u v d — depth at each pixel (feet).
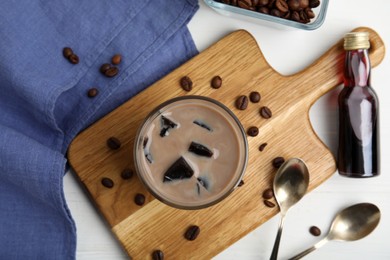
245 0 1.85
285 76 1.94
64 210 1.87
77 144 1.91
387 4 1.99
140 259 1.92
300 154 1.95
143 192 1.92
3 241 1.94
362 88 1.90
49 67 1.90
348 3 1.99
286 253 2.01
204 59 1.93
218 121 1.77
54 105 1.90
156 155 1.77
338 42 1.95
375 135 1.92
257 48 1.94
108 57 1.94
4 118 1.93
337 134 2.00
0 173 1.89
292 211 2.01
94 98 1.93
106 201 1.91
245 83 1.94
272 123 1.94
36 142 1.85
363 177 1.93
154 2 1.94
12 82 1.86
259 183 1.94
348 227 1.99
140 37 1.94
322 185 2.01
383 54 1.94
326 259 2.02
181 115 1.78
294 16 1.88
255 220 1.93
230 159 1.77
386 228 2.02
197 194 1.77
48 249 1.93
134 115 1.92
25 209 1.94
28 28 1.89
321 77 1.95
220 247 1.93
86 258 1.97
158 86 1.92
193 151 1.77
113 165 1.91
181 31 1.96
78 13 1.92
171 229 1.92
